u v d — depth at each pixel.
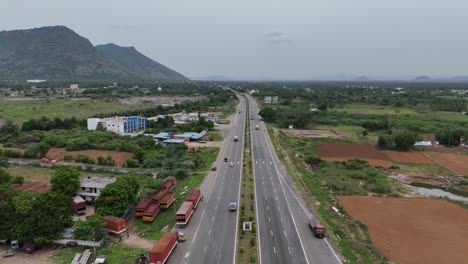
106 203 65.62
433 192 91.25
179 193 83.12
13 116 197.62
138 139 139.62
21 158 112.44
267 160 114.56
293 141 148.62
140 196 77.56
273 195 82.31
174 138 145.12
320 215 71.50
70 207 64.19
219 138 150.75
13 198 60.22
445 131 151.00
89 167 100.81
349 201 81.12
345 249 57.47
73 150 124.00
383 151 135.25
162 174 95.25
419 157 127.56
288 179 94.94
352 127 187.12
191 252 55.38
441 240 61.91
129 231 63.28
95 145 126.75
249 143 140.50
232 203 73.12
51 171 99.31
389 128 176.62
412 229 66.38
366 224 68.12
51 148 126.94
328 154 128.62
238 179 94.06
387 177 102.31
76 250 56.25
